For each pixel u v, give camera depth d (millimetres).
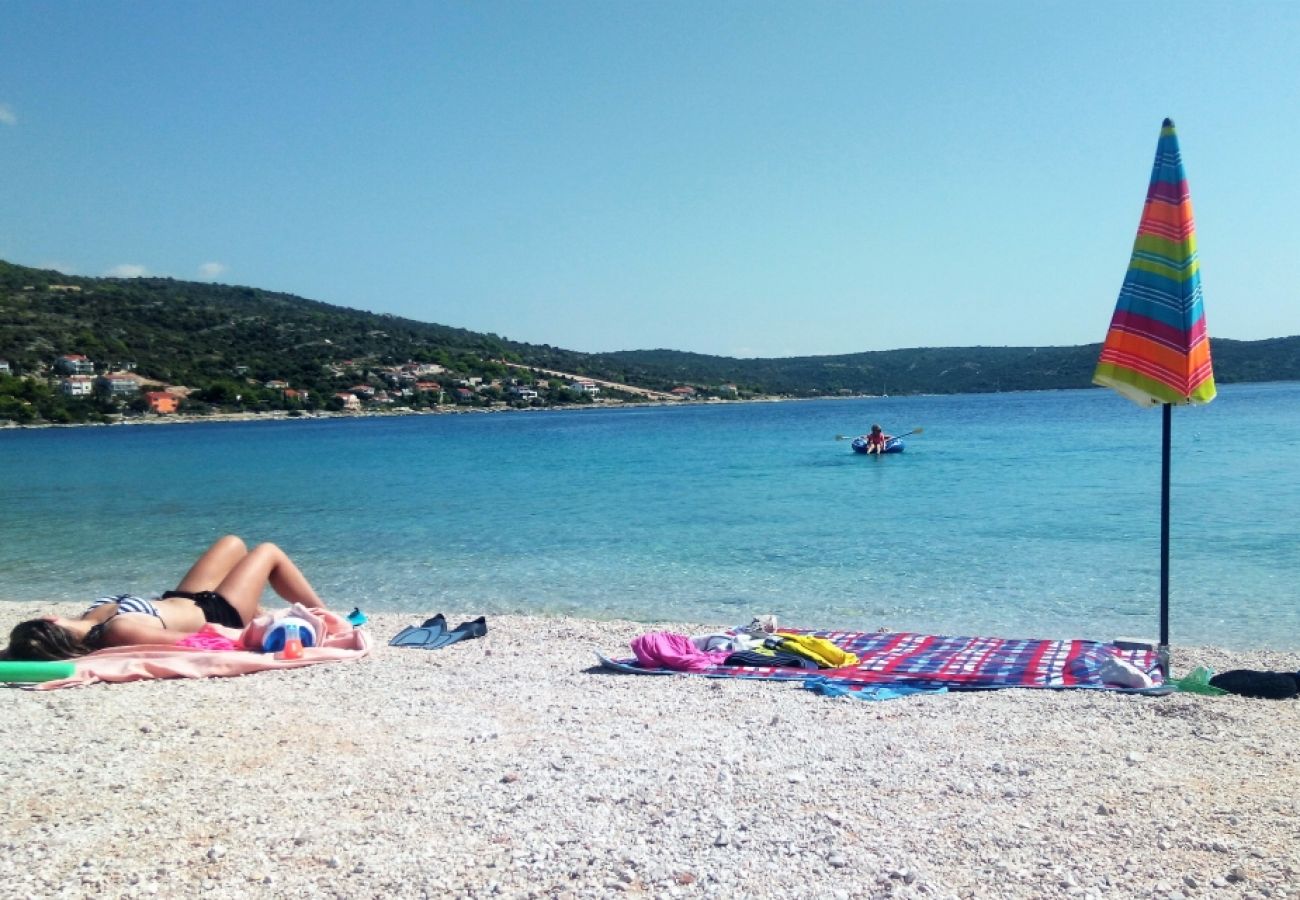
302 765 2617
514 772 2523
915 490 11328
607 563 6941
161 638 3787
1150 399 3381
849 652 3932
